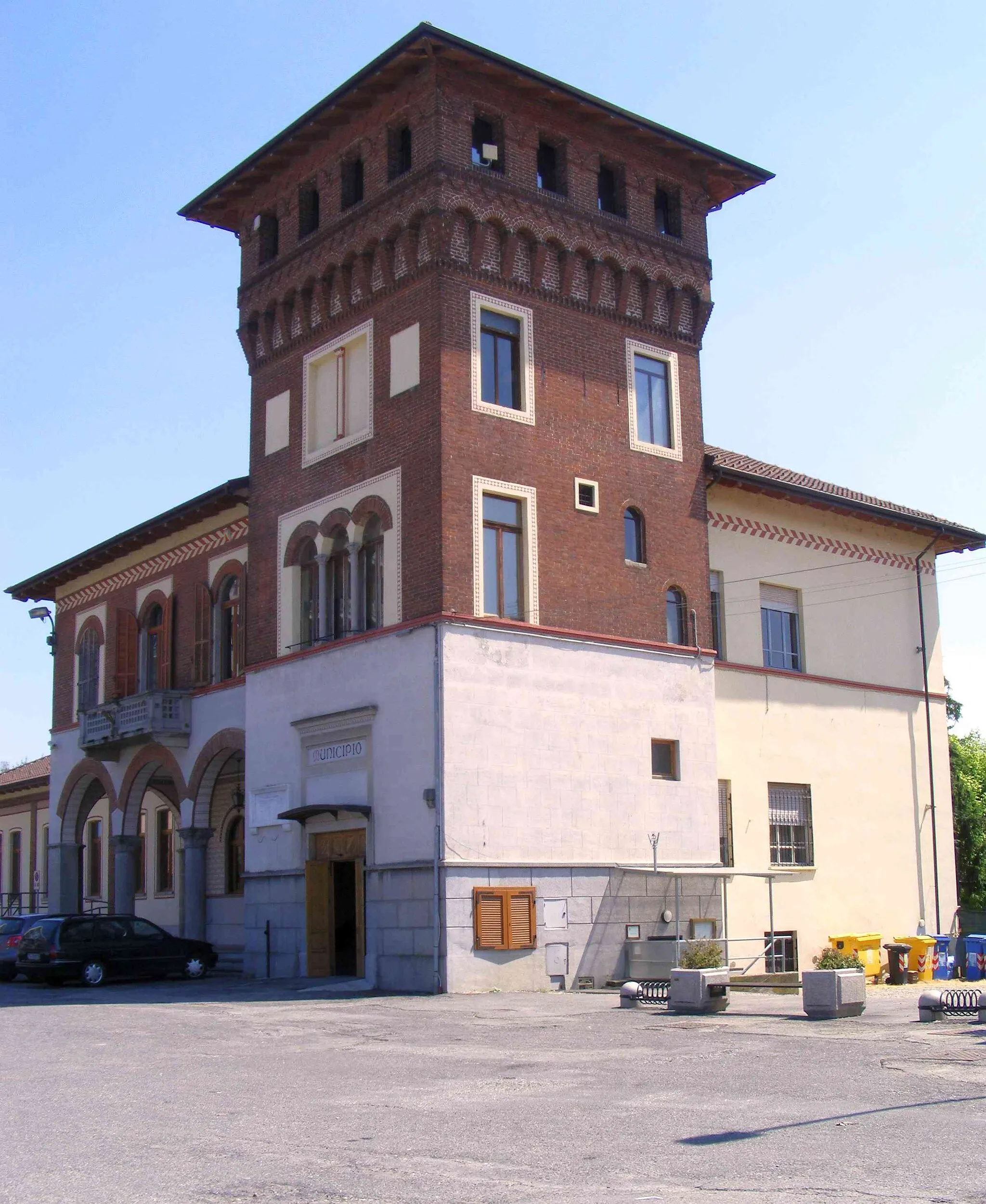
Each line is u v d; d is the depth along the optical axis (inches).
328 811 1143.6
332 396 1255.5
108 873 1807.3
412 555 1118.4
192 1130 450.3
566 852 1116.5
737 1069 566.3
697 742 1240.8
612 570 1206.3
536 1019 816.3
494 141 1198.3
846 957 1203.9
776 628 1402.6
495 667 1097.4
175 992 1093.8
